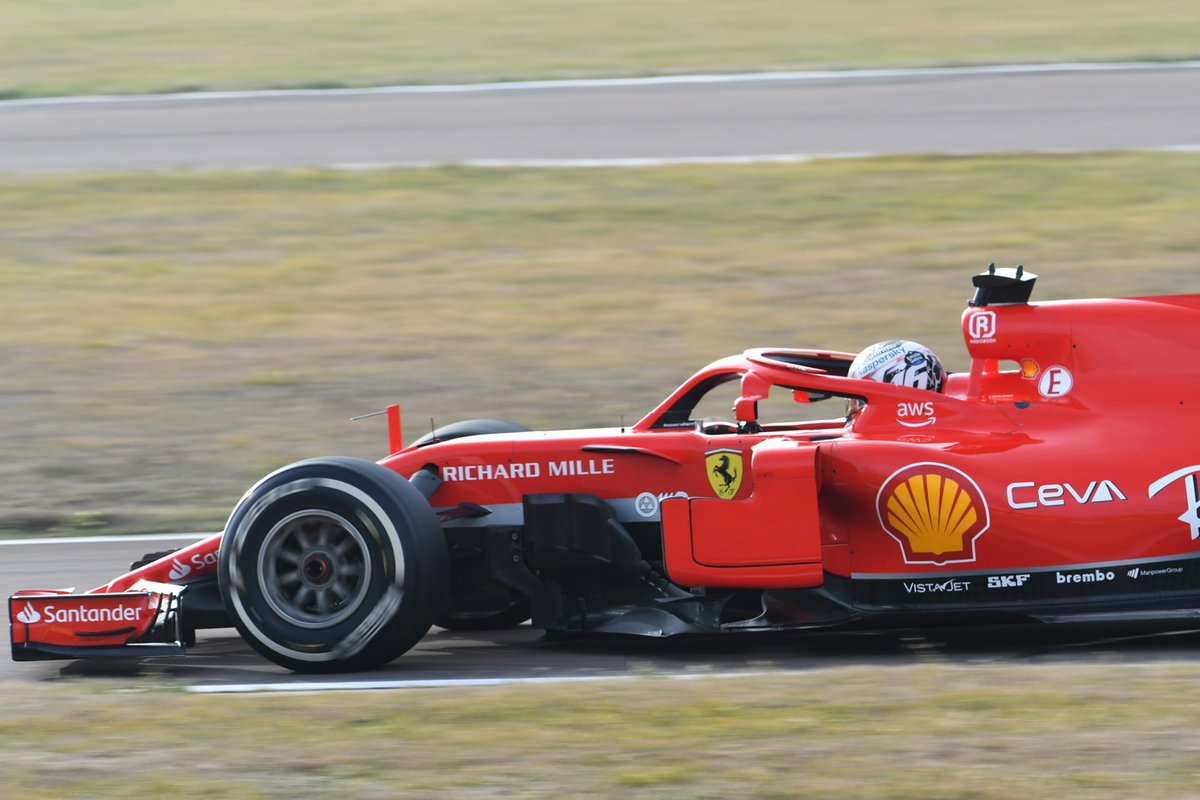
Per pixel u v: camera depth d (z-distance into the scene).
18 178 69.75
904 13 104.44
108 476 37.06
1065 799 13.57
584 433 23.83
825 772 14.54
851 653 21.97
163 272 56.25
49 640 22.22
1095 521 20.69
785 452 21.70
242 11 117.00
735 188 62.41
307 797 14.51
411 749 15.83
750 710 16.75
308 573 21.41
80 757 16.09
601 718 16.69
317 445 39.03
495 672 21.47
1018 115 72.31
